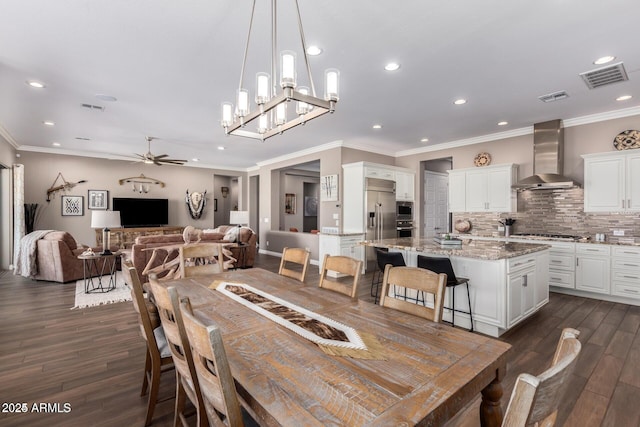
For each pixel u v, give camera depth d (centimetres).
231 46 270
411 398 88
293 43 265
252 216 1011
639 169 412
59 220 720
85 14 225
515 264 310
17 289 470
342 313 160
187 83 344
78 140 618
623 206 423
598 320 346
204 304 175
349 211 620
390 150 708
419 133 559
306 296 192
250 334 133
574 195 485
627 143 430
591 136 462
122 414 189
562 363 65
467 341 126
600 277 422
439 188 816
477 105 413
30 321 339
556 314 366
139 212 821
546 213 513
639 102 402
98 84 346
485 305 310
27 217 664
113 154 770
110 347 277
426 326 143
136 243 500
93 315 358
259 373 101
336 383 95
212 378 97
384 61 295
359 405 85
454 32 248
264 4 215
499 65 303
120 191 805
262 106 205
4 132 547
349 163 625
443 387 94
